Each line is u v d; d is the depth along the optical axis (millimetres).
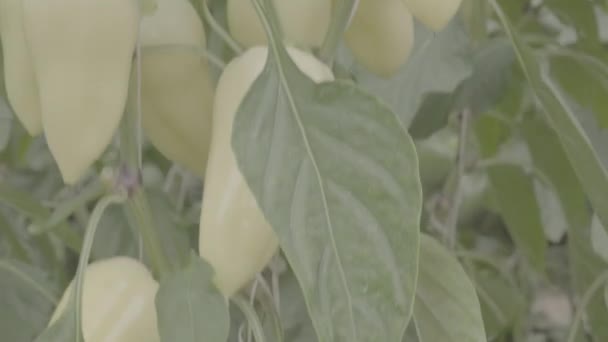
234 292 957
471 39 1384
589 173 1099
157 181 1810
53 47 939
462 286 1071
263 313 1164
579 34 1453
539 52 1444
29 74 976
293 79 935
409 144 910
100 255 1287
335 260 915
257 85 932
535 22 1698
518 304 1693
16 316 1329
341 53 1254
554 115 1096
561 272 2395
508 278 1732
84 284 983
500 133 1764
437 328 1073
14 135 1616
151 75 1022
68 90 942
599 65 1402
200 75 1037
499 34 1634
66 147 951
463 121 1536
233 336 1252
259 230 945
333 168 922
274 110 933
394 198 911
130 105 1001
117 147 1179
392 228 910
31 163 1697
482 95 1414
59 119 946
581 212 1380
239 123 920
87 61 943
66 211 1042
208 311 949
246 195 944
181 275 955
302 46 1028
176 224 1202
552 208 1895
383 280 909
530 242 1647
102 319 969
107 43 944
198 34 1046
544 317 2480
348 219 917
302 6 1047
